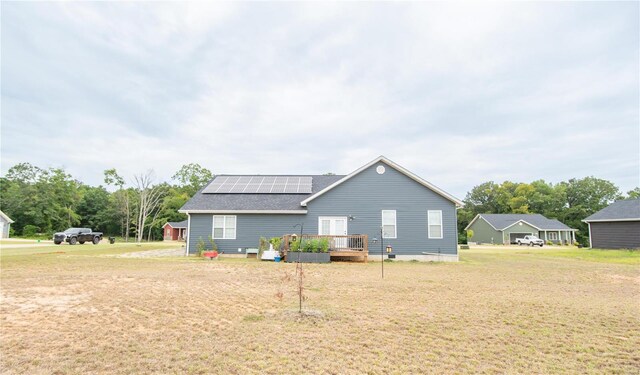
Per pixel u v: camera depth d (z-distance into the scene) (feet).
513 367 13.76
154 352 14.88
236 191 72.79
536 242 152.76
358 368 13.43
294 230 65.87
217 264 51.19
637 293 30.53
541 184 223.10
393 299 26.55
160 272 40.65
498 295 28.68
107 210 201.05
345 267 50.39
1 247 85.92
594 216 109.09
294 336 17.21
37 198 181.37
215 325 19.06
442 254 63.36
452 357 14.76
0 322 19.40
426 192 65.31
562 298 27.73
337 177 82.17
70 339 16.60
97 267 44.98
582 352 15.60
